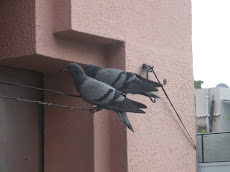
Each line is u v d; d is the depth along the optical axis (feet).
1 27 14.16
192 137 19.63
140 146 16.40
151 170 16.93
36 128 16.35
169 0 18.70
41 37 13.58
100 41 15.47
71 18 13.66
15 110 15.52
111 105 11.66
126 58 15.92
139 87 13.00
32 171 16.12
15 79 15.53
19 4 13.83
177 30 19.04
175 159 18.43
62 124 16.14
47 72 16.47
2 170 14.92
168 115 18.16
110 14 15.33
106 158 15.81
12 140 15.37
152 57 17.37
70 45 14.66
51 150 16.33
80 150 15.66
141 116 16.62
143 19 17.04
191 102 19.70
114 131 15.94
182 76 19.19
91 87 11.66
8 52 13.96
